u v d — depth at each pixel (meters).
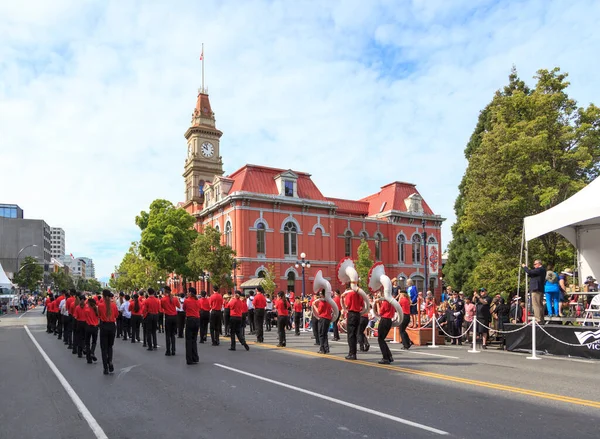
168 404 7.99
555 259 24.66
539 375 10.27
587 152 23.25
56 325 23.86
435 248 40.03
